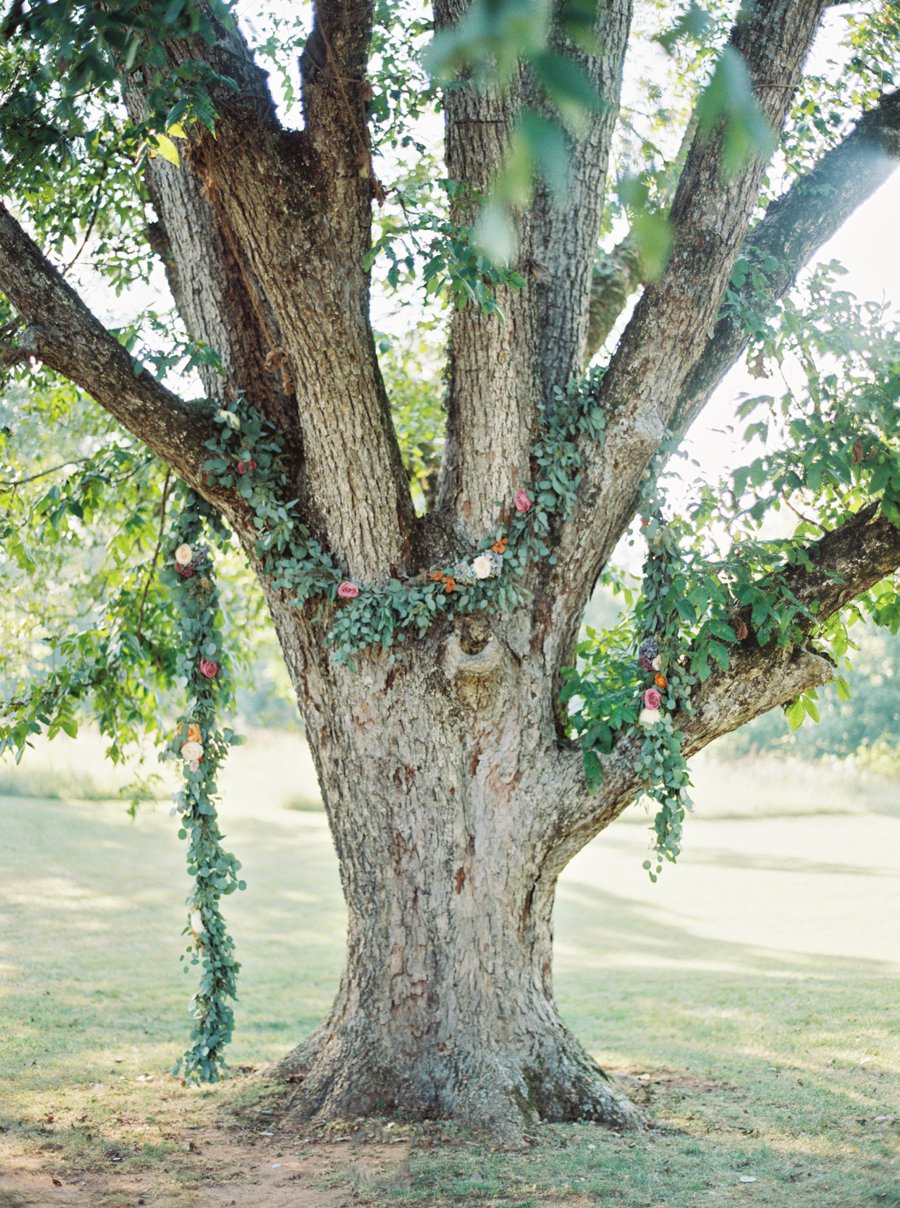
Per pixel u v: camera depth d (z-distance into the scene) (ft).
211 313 16.57
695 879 43.47
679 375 15.75
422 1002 15.89
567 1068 16.01
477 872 15.93
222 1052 17.52
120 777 60.90
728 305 16.53
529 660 16.14
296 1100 16.15
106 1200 12.90
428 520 16.33
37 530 24.23
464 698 15.70
